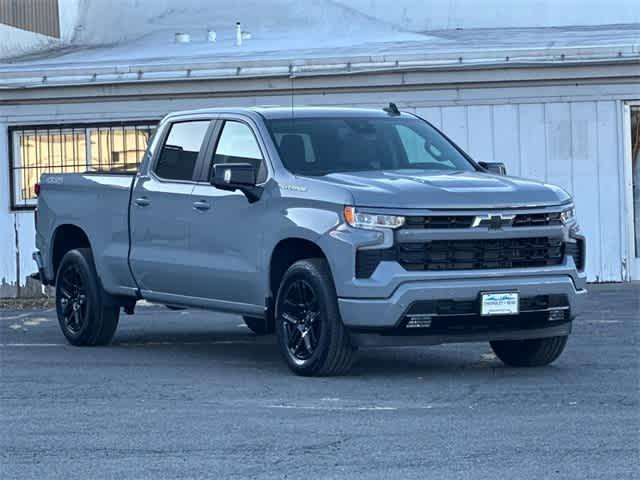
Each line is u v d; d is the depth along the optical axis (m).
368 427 8.98
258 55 21.66
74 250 14.32
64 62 22.56
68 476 7.66
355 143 12.35
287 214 11.45
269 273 11.73
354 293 10.83
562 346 11.88
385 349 13.49
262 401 10.16
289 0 25.94
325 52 21.67
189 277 12.66
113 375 11.78
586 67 21.09
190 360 12.89
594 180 21.36
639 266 21.44
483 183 11.41
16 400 10.36
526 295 11.10
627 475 7.48
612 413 9.38
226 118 12.69
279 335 11.59
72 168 22.16
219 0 26.64
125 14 26.36
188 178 12.85
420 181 11.31
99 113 21.97
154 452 8.26
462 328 11.10
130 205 13.44
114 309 14.11
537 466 7.72
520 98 21.30
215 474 7.63
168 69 21.44
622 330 14.88
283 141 12.13
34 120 22.16
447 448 8.25
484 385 10.88
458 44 22.02
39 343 14.62
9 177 22.28
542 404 9.84
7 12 24.88
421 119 13.20
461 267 10.97
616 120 21.25
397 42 22.91
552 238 11.34
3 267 22.34
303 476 7.55
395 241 10.80
